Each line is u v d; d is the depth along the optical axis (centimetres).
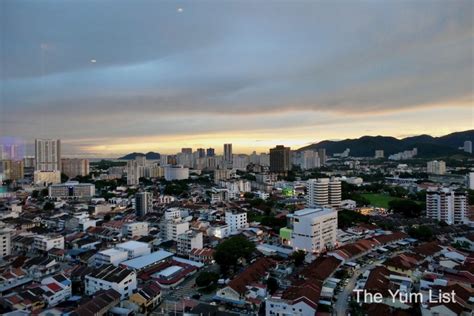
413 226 13950
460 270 8581
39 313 6556
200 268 9969
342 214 14862
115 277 7938
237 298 7588
